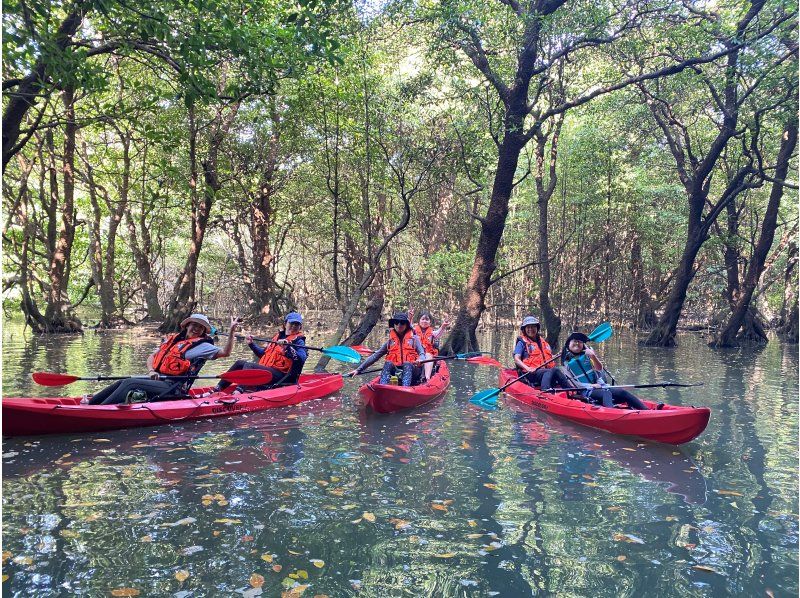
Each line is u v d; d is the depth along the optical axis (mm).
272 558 3604
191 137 16406
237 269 33094
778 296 37531
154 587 3227
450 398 9586
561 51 14508
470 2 13156
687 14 16141
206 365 13180
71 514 4203
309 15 9008
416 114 17016
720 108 17906
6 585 3201
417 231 30922
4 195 19859
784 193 26125
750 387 11094
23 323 25734
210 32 8922
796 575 3486
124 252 28438
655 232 27484
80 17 9133
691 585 3361
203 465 5488
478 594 3219
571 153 23766
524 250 31344
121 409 6750
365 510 4406
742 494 4914
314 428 7137
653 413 6633
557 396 8398
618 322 30438
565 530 4109
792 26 14562
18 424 6207
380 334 22672
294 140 22016
